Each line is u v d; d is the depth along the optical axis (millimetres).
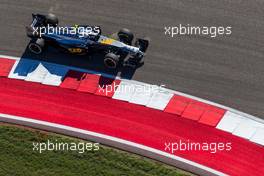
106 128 62125
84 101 64125
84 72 65938
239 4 68875
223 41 66500
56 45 66125
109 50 64750
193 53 65938
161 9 69250
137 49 63969
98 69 65938
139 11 69375
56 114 63594
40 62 67188
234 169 58562
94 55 66750
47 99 64750
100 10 69938
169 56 65938
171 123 61812
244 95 62938
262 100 62500
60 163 59812
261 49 65625
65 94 64812
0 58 67938
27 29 65188
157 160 59531
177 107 62688
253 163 58719
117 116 62781
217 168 58688
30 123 63062
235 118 61594
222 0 69375
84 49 64688
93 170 59062
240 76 64062
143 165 58969
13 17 70438
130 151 60219
